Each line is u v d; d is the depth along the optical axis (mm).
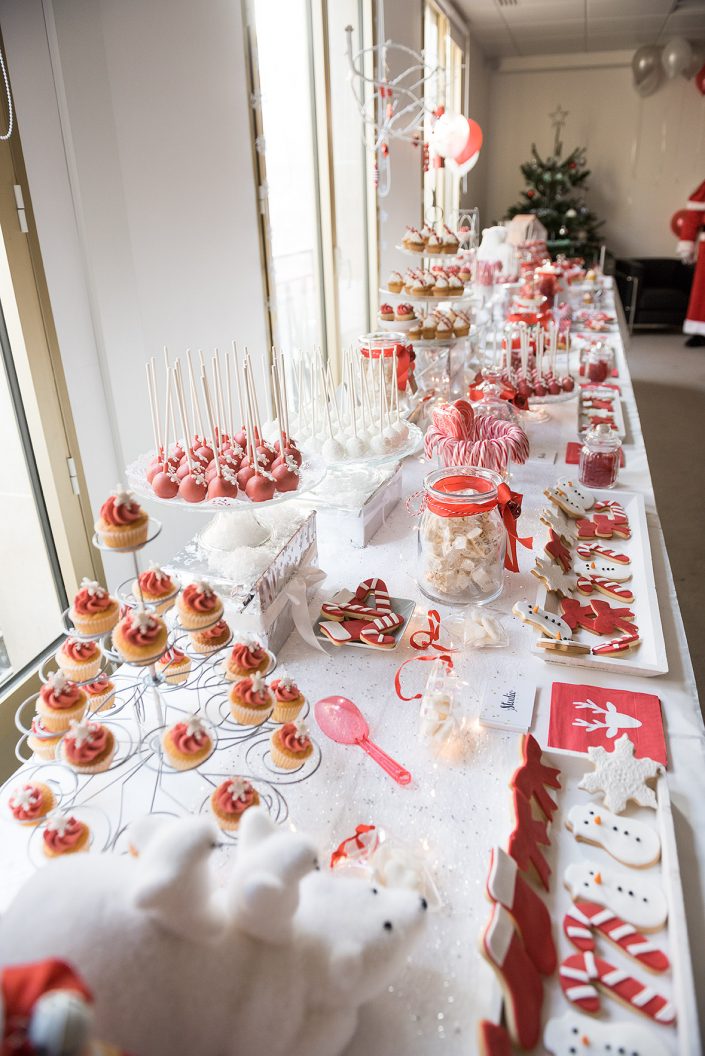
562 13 5320
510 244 4480
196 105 2006
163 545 2088
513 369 2453
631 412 2424
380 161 3547
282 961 612
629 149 7285
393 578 1426
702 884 816
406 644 1234
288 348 3625
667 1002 696
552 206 6906
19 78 1429
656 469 3838
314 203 3170
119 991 536
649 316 6824
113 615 966
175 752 866
